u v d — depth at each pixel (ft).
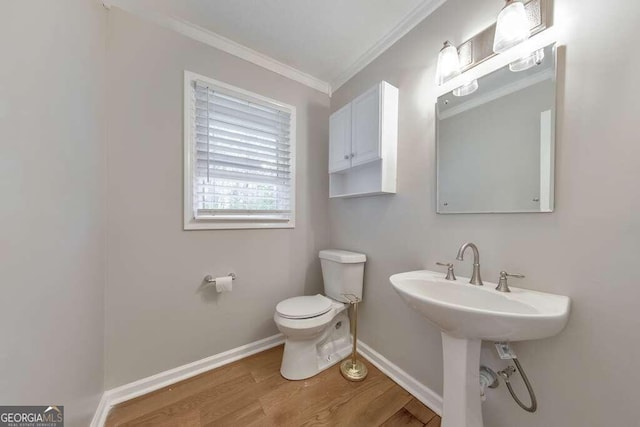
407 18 4.60
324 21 4.76
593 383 2.53
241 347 5.55
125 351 4.27
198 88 5.05
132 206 4.33
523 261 3.08
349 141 5.45
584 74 2.58
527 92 3.02
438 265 4.12
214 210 5.24
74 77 3.01
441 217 4.07
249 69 5.65
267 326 5.94
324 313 4.91
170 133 4.70
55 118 2.56
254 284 5.75
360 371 4.93
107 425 3.72
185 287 4.88
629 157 2.31
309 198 6.65
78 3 3.13
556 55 2.76
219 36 5.14
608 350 2.43
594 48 2.51
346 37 5.18
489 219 3.43
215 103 5.25
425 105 4.35
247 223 5.64
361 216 5.83
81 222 3.17
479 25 3.57
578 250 2.63
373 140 4.80
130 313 4.32
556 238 2.80
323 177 6.91
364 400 4.25
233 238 5.46
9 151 1.88
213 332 5.20
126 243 4.28
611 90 2.41
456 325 2.75
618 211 2.37
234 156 5.52
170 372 4.68
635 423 2.29
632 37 2.29
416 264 4.50
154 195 4.54
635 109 2.28
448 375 3.14
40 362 2.24
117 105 4.20
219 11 4.51
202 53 5.04
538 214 2.95
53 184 2.51
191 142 4.92
